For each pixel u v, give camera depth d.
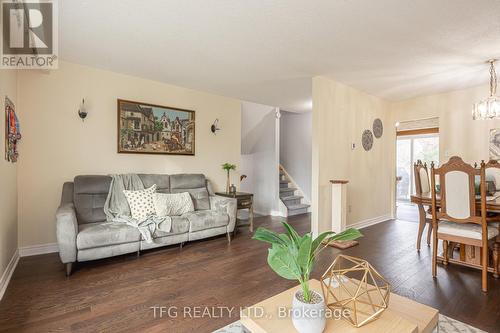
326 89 3.82
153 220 3.09
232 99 4.93
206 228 3.53
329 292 1.32
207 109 4.57
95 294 2.16
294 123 6.65
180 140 4.22
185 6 2.05
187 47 2.79
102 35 2.52
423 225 3.33
